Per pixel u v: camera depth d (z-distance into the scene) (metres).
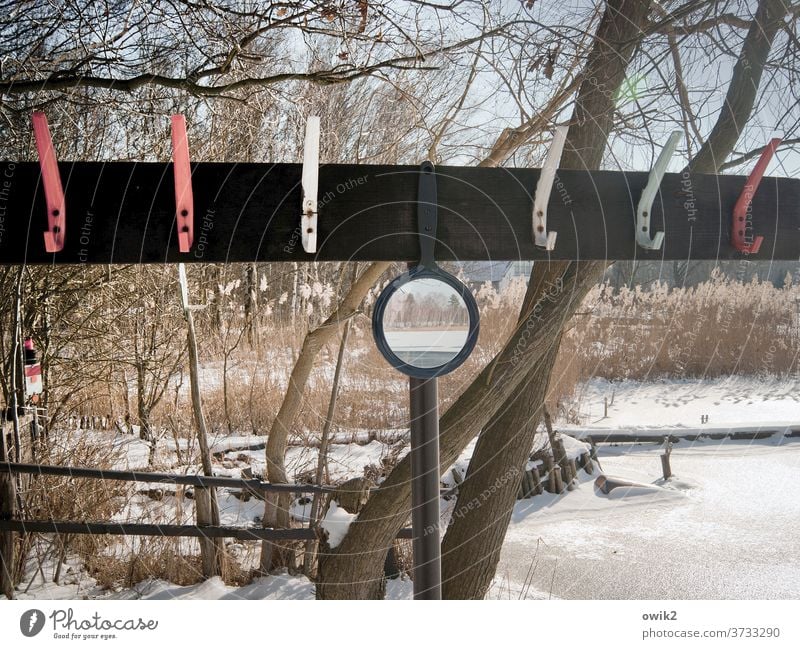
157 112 3.39
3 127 3.49
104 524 3.35
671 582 3.54
